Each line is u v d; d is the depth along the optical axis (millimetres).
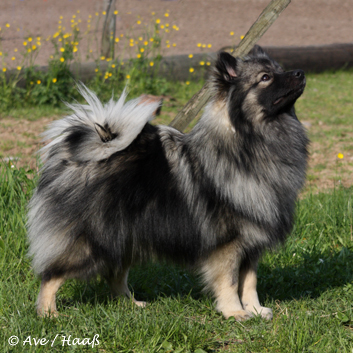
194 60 21484
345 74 26250
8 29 26391
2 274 6965
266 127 6109
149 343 5383
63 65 18266
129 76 17375
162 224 6152
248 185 5973
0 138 14398
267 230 6133
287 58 24641
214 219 6031
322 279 7270
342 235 8891
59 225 6070
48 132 6496
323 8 38281
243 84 6066
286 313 6293
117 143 5973
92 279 6621
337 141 15938
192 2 37531
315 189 11797
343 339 5477
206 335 5586
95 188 6020
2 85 18000
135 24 28703
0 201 8352
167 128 6586
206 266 6316
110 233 6051
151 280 7438
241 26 30578
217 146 6023
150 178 6129
